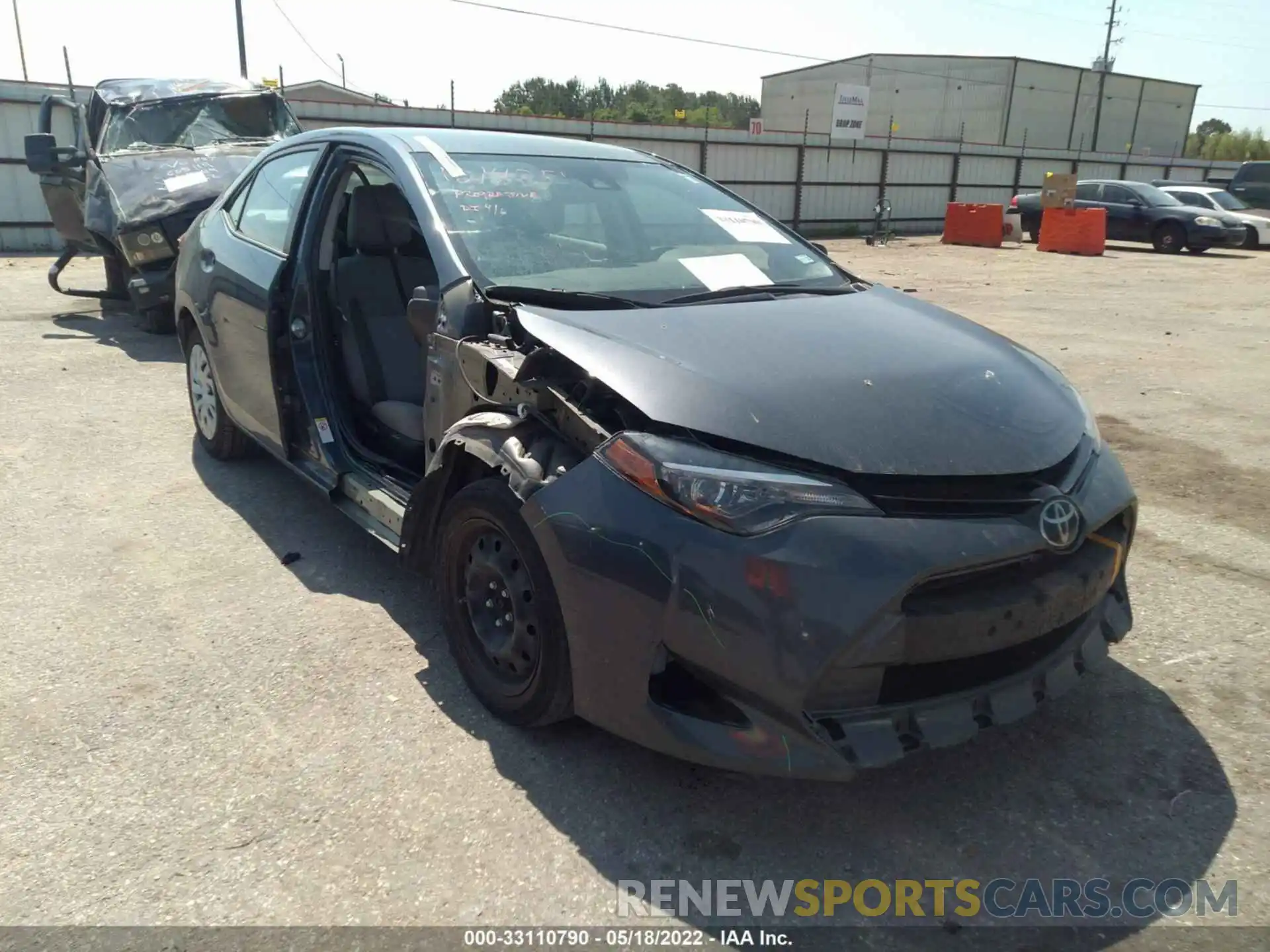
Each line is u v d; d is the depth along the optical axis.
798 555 2.12
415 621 3.42
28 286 11.18
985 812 2.48
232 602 3.54
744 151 25.67
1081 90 53.38
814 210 27.64
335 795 2.49
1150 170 36.41
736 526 2.15
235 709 2.86
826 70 57.12
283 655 3.17
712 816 2.45
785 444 2.24
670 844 2.35
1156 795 2.55
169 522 4.27
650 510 2.25
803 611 2.10
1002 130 50.91
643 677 2.30
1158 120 57.88
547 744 2.72
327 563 3.88
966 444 2.34
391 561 3.92
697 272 3.33
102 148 8.22
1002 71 50.31
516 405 2.67
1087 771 2.65
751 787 2.56
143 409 5.98
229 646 3.22
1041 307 11.59
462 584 2.88
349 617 3.44
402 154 3.49
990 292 13.24
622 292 3.08
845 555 2.11
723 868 2.28
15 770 2.57
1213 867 2.29
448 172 3.44
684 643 2.21
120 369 6.96
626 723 2.37
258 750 2.67
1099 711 2.94
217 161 8.04
